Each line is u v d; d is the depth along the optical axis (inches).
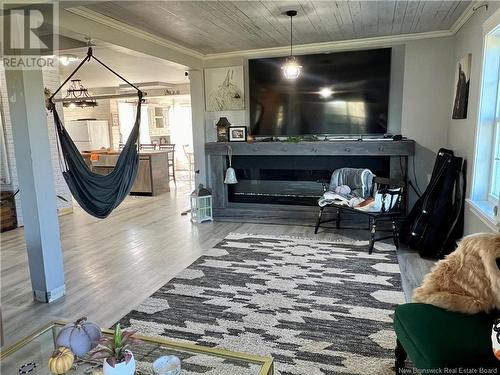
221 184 223.3
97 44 150.8
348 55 195.8
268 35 176.4
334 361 83.0
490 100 125.1
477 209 121.0
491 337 58.8
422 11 144.3
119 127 394.3
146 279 131.6
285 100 210.7
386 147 188.1
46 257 115.6
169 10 134.8
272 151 208.1
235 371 66.8
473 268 69.8
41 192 114.0
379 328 96.2
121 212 242.5
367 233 182.1
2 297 120.2
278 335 94.1
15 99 109.3
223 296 116.5
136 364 68.4
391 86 194.9
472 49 140.1
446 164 149.6
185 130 457.1
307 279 128.0
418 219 155.8
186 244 171.0
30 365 70.0
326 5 133.4
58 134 129.0
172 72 276.1
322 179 210.5
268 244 167.5
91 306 112.7
